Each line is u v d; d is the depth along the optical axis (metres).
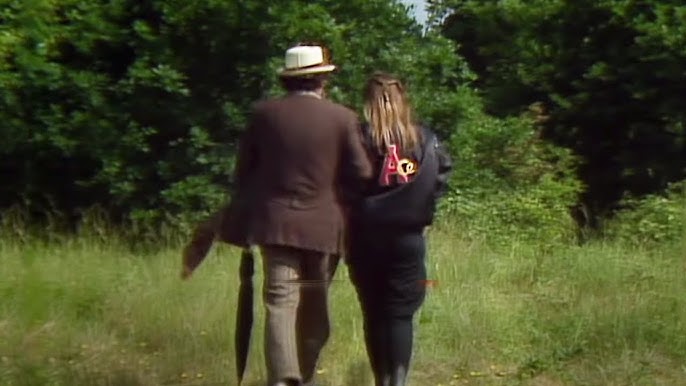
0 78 12.20
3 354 8.11
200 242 7.29
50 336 8.41
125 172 12.56
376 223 7.18
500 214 13.00
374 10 13.29
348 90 12.85
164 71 12.37
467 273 10.14
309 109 6.89
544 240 12.59
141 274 9.95
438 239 11.29
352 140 6.94
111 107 12.62
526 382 7.93
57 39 12.64
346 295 8.74
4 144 12.60
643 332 8.45
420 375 8.01
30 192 13.03
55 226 12.74
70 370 7.84
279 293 6.88
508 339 8.43
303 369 7.25
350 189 7.09
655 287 9.59
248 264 7.20
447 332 8.44
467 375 8.03
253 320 7.71
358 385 7.88
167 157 12.64
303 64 6.96
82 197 12.95
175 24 12.50
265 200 6.86
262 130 6.91
